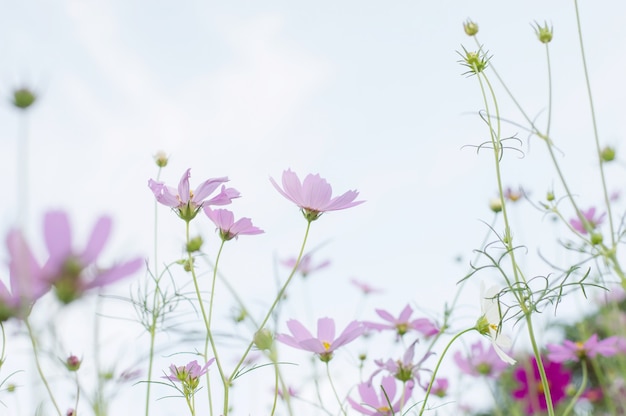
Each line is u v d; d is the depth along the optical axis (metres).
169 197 0.81
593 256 0.90
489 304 0.83
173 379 0.80
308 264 1.14
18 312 0.52
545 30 0.89
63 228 0.48
